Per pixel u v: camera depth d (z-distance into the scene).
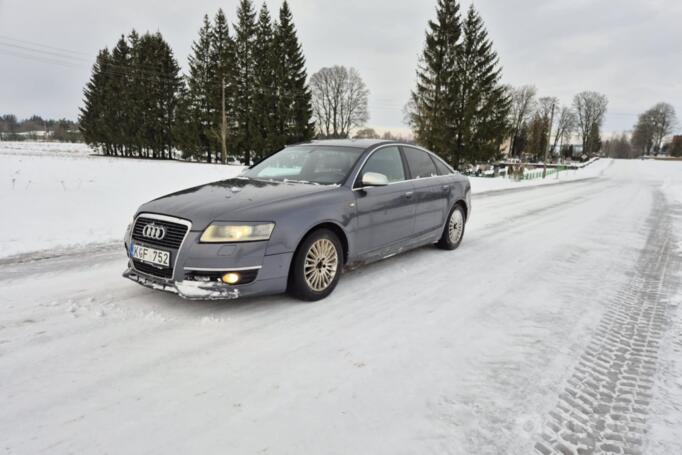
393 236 4.27
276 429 1.83
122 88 53.72
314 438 1.78
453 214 5.46
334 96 65.44
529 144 85.88
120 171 17.47
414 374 2.35
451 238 5.50
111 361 2.38
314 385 2.20
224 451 1.68
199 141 46.50
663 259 5.39
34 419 1.84
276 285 3.11
